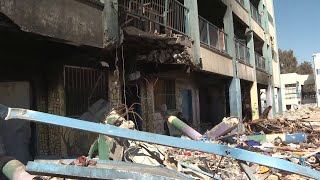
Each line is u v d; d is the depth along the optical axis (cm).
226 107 2367
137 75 1221
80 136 952
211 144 495
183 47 1186
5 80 824
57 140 929
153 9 1211
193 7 1442
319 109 3897
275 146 1216
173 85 1711
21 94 880
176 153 954
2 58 816
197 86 2028
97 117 981
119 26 934
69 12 780
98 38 868
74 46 846
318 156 977
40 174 427
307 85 6944
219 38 1828
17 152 845
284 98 6619
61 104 940
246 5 2572
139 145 778
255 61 2736
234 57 2034
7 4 627
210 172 776
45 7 714
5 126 820
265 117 2222
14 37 730
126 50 1049
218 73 1742
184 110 1856
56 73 945
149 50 1091
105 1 891
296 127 1797
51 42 802
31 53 891
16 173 430
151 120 1415
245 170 546
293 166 504
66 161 704
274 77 3747
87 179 438
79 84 1017
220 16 2027
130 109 967
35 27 688
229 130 1028
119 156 703
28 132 885
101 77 1112
